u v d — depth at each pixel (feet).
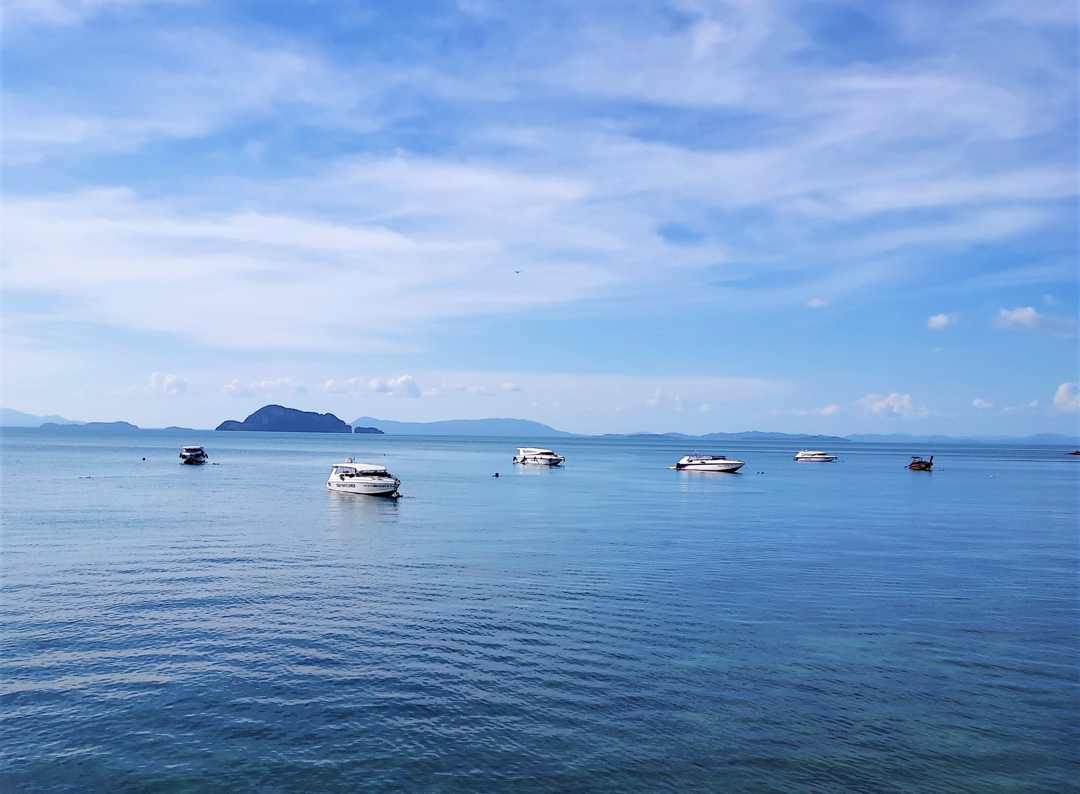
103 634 112.37
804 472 630.74
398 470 582.35
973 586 150.20
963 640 114.01
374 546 193.47
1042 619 125.80
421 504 308.81
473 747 78.48
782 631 117.29
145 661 101.19
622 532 225.56
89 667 98.84
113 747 78.13
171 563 166.71
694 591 142.92
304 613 124.57
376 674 97.14
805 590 144.87
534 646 108.58
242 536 208.64
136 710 86.22
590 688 93.35
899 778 73.56
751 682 95.76
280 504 298.35
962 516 284.41
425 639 111.14
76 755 76.54
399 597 136.15
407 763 75.31
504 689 92.73
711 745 79.36
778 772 74.38
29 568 159.94
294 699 89.40
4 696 89.56
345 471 356.18
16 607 127.13
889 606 133.28
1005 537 223.92
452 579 151.94
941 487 451.12
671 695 91.45
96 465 545.03
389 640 110.63
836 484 471.62
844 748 79.10
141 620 119.75
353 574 156.25
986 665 103.14
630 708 87.76
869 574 161.27
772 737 81.20
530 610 127.65
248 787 71.10
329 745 78.74
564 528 233.96
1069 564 176.65
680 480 496.64
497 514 273.75
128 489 357.00
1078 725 85.15
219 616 122.42
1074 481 522.47
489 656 104.12
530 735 81.05
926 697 91.91
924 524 256.11
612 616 124.47
